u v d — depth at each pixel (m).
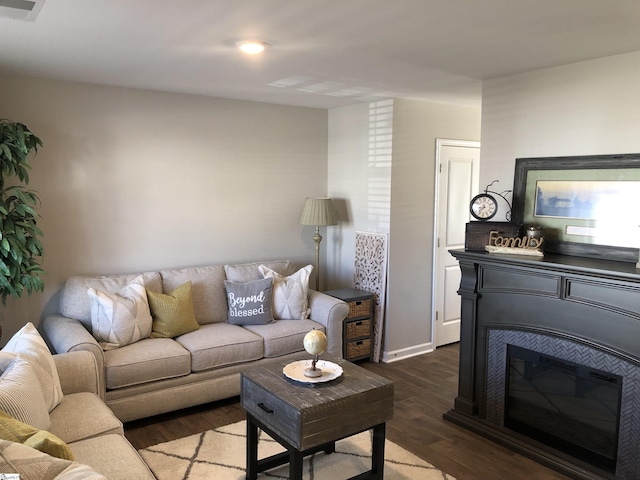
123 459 2.12
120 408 3.24
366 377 2.72
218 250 4.57
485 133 3.69
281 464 2.84
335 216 4.79
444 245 5.04
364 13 2.20
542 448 3.05
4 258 3.25
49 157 3.74
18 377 2.11
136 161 4.09
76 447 2.18
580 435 2.94
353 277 4.98
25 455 1.47
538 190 3.33
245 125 4.62
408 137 4.59
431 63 3.14
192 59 3.06
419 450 3.14
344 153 5.00
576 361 2.90
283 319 4.27
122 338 3.46
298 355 4.00
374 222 4.72
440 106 4.77
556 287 2.95
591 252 3.06
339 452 3.10
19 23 2.37
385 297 4.64
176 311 3.79
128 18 2.29
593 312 2.79
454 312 5.25
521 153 3.46
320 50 2.83
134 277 3.94
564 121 3.20
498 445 3.22
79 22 2.35
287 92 4.19
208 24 2.37
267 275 4.38
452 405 3.80
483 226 3.38
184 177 4.33
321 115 5.12
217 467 2.88
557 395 3.05
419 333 4.95
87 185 3.90
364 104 4.72
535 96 3.35
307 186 5.09
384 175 4.57
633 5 2.10
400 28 2.41
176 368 3.44
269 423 2.53
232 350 3.66
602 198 3.00
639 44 2.71
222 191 4.54
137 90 4.04
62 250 3.84
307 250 5.17
